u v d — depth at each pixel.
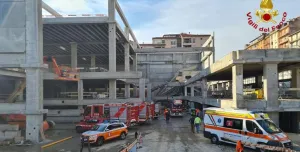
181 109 43.81
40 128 22.47
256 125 16.98
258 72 37.56
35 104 22.31
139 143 19.25
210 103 34.84
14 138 21.59
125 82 59.28
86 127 27.00
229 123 18.80
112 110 27.98
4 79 42.19
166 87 79.31
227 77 44.03
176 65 86.31
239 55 23.14
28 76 22.69
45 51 61.12
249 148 17.72
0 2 23.14
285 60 22.72
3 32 22.98
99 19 40.12
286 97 30.59
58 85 57.47
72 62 51.94
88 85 64.50
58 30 43.81
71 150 18.66
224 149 17.95
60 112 35.47
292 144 17.98
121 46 56.38
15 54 22.91
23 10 23.03
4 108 22.41
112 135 21.23
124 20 51.09
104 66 83.00
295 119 24.89
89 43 51.88
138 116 31.09
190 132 26.39
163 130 27.97
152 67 86.44
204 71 39.69
